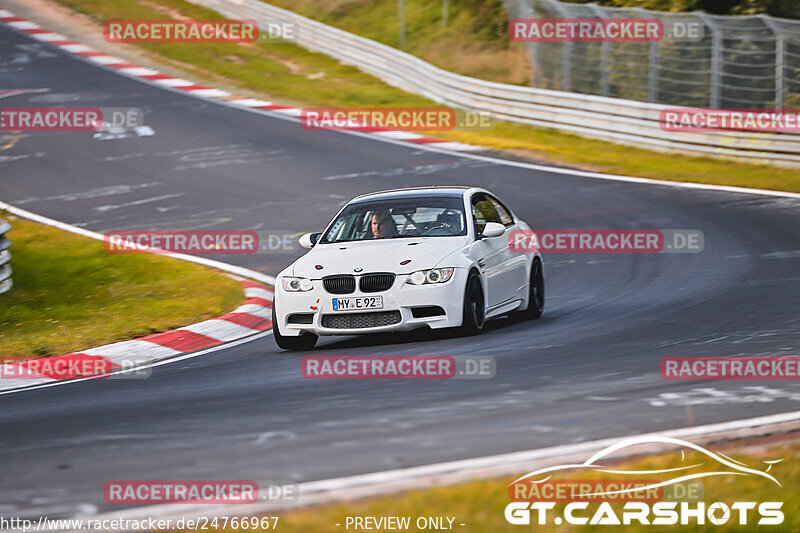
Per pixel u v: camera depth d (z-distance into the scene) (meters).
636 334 31.23
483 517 14.16
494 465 16.97
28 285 49.62
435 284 31.84
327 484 16.41
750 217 56.38
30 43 113.19
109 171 75.06
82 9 124.31
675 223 55.88
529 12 99.19
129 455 19.66
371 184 69.12
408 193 36.94
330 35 114.25
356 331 31.97
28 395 29.22
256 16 122.38
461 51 114.12
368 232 34.94
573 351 28.89
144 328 39.03
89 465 19.03
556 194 65.00
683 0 107.44
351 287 32.03
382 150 79.06
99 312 43.56
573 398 22.41
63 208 66.31
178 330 38.53
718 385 23.03
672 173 70.88
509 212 39.28
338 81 105.69
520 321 37.16
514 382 24.67
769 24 81.25
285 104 96.06
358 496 15.52
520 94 88.81
